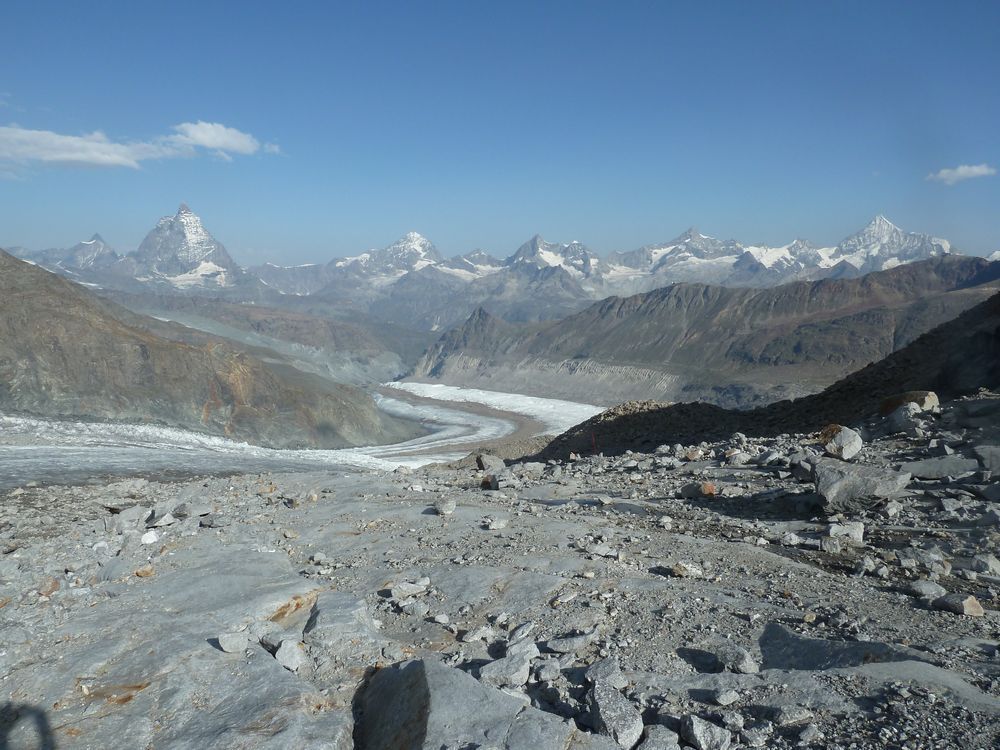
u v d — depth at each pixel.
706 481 15.46
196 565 9.23
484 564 9.38
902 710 4.80
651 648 6.47
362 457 100.38
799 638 6.26
